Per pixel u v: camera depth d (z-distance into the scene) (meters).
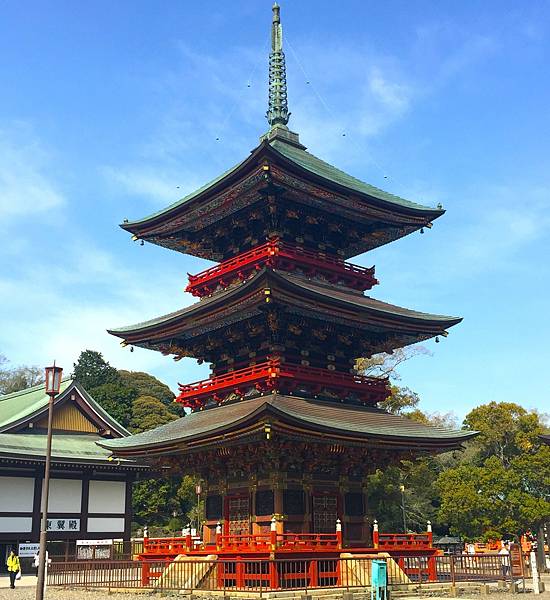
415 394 86.00
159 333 43.62
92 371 114.25
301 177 39.47
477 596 35.16
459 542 79.88
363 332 43.34
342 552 35.38
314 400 39.44
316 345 41.88
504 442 87.88
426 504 84.38
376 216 44.53
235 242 45.12
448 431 41.41
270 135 49.34
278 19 53.47
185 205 42.88
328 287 42.50
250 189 40.56
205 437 35.97
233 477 39.38
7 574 53.91
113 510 60.44
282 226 42.75
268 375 37.81
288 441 35.75
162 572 38.12
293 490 37.00
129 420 100.44
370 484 77.81
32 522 55.72
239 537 34.97
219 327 42.25
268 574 32.94
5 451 53.97
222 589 33.16
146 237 46.78
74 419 63.97
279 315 38.88
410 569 39.28
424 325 42.72
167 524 91.06
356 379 41.53
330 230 44.91
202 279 44.25
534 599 34.25
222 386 40.72
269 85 51.53
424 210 44.50
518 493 70.81
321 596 31.38
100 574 44.84
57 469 58.00
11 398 70.69
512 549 49.12
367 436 36.50
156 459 43.47
